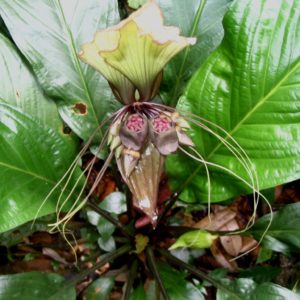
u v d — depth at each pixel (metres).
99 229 0.46
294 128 0.36
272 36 0.35
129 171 0.33
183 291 0.42
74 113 0.44
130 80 0.31
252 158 0.38
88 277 0.50
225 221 0.54
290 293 0.37
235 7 0.35
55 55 0.43
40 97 0.44
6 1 0.41
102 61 0.30
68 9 0.43
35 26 0.42
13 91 0.43
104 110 0.44
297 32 0.35
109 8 0.44
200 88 0.38
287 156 0.37
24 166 0.36
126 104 0.34
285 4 0.35
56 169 0.39
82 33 0.43
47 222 0.45
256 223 0.42
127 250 0.47
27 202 0.35
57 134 0.39
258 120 0.38
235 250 0.52
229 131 0.39
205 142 0.40
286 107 0.36
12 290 0.36
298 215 0.41
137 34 0.26
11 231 0.44
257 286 0.39
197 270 0.43
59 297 0.38
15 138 0.36
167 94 0.45
